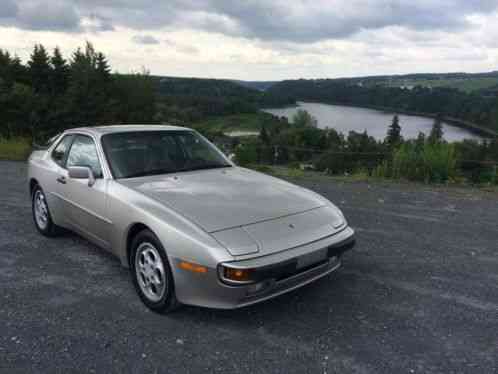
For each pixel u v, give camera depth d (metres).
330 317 3.48
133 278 3.77
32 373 2.74
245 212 3.55
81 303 3.71
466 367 2.82
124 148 4.52
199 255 3.13
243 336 3.19
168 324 3.36
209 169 4.74
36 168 5.49
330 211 3.95
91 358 2.90
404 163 10.53
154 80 78.94
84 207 4.43
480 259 4.79
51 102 51.28
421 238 5.52
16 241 5.36
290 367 2.81
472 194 8.38
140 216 3.56
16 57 66.06
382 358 2.92
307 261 3.34
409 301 3.77
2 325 3.33
